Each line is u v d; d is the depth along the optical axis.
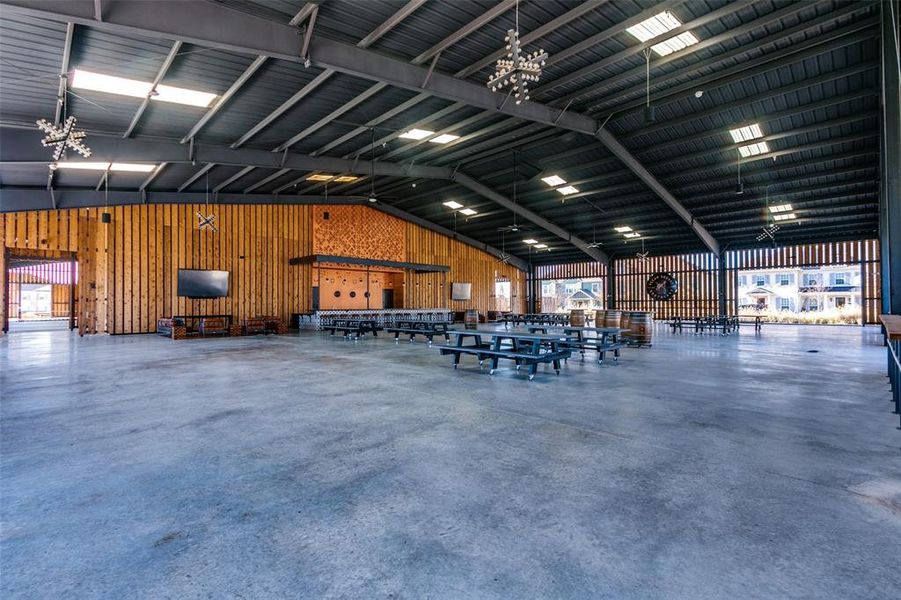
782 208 15.49
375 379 6.00
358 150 12.14
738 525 2.09
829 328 17.38
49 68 6.38
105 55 6.27
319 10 6.41
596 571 1.73
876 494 2.42
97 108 7.80
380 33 6.92
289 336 13.44
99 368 6.93
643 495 2.41
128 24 5.25
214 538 2.01
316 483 2.60
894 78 6.02
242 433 3.57
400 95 9.00
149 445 3.29
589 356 8.66
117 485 2.59
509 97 9.62
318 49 6.89
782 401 4.67
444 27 7.03
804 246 18.19
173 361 7.76
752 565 1.77
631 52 8.07
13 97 7.07
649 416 4.07
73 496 2.45
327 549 1.91
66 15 4.88
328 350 9.61
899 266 5.95
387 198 18.88
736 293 19.73
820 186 13.67
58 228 12.52
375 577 1.71
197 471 2.80
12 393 5.08
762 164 12.98
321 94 8.51
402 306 20.23
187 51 6.46
